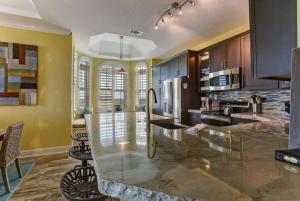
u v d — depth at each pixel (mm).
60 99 4020
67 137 4078
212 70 4223
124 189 594
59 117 4012
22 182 2611
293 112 931
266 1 1334
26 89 3701
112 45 6297
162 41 4672
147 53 6125
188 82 4672
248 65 3355
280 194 523
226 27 3752
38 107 3838
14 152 2578
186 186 577
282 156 813
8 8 3523
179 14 3182
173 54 6105
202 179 627
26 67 3699
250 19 1453
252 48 1438
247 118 3086
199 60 4699
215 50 4152
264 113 3393
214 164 778
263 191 542
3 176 2342
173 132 1589
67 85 4082
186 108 4617
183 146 1097
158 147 1075
